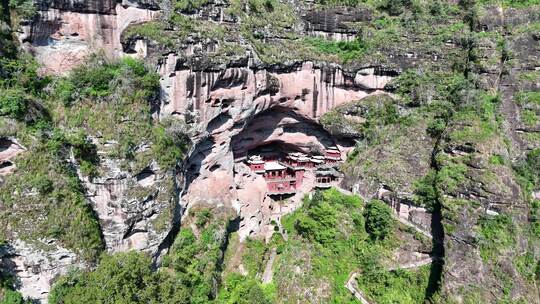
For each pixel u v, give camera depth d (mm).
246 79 50688
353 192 54250
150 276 36094
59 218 36812
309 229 50125
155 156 42500
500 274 39500
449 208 42969
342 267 47188
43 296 36938
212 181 53031
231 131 52844
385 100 56156
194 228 49500
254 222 55562
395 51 56750
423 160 50656
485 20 55062
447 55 55594
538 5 54125
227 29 50812
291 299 43875
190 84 46688
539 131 46438
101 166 40031
